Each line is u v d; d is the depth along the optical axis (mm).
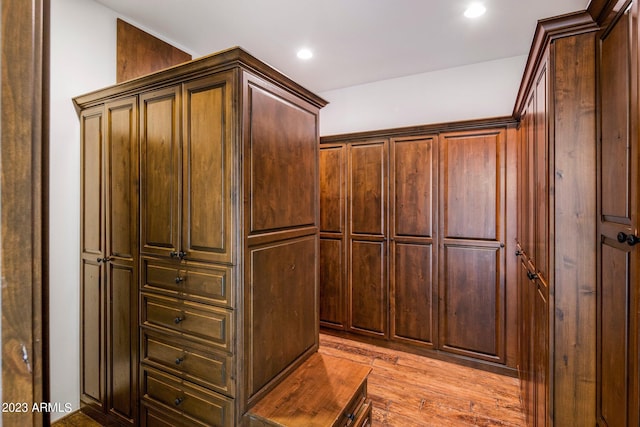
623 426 958
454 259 2717
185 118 1527
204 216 1469
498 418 2027
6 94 360
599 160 1153
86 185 2041
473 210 2643
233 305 1387
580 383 1209
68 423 1990
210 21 2326
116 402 1876
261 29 2436
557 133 1235
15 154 369
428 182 2801
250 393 1437
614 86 1029
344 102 3727
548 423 1282
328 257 3273
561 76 1224
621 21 977
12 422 369
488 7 2154
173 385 1599
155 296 1672
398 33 2492
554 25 1212
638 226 863
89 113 2006
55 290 1996
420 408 2133
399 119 3418
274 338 1598
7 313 365
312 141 1929
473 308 2652
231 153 1380
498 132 2551
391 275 2969
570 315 1222
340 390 1569
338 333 3244
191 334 1524
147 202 1699
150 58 2438
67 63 1998
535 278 1579
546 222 1317
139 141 1729
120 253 1849
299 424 1324
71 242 2062
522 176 2160
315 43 2656
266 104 1530
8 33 363
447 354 2754
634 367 885
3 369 363
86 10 2074
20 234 375
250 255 1437
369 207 3057
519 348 2330
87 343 2057
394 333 2963
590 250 1193
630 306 917
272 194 1580
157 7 2166
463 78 3113
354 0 2078
